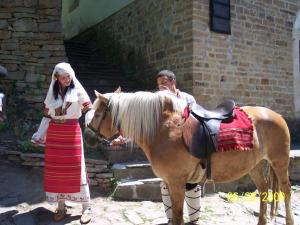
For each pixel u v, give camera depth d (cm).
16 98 753
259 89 888
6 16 782
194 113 371
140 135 366
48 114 443
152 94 368
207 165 363
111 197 535
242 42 860
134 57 1010
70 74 423
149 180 546
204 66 796
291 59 956
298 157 680
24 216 447
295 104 959
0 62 766
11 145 624
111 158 595
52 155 431
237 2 856
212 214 503
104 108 374
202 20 798
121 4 1077
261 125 406
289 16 959
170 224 428
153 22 924
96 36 1223
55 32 801
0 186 525
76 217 457
